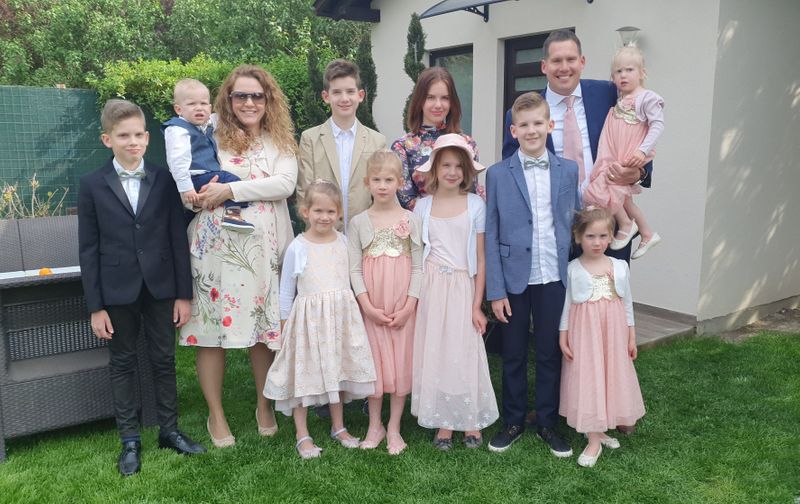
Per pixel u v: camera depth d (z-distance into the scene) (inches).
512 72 249.0
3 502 99.3
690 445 116.8
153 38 641.6
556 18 222.8
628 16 197.6
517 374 119.7
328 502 100.3
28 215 242.5
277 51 606.9
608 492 102.3
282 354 115.7
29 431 116.0
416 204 123.1
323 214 115.0
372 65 202.7
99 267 109.0
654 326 185.0
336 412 122.3
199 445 117.9
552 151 124.8
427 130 127.7
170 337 115.9
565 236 115.1
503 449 116.9
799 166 206.1
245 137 116.7
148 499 100.7
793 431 121.9
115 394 113.4
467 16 260.2
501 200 115.6
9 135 274.1
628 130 122.7
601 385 111.2
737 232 191.2
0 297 112.2
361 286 118.6
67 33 582.6
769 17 185.6
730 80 179.3
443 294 115.5
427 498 101.0
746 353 166.9
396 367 119.0
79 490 103.7
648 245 129.0
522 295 117.2
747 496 100.3
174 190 114.3
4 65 576.4
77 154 288.8
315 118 222.5
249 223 112.8
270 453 116.6
